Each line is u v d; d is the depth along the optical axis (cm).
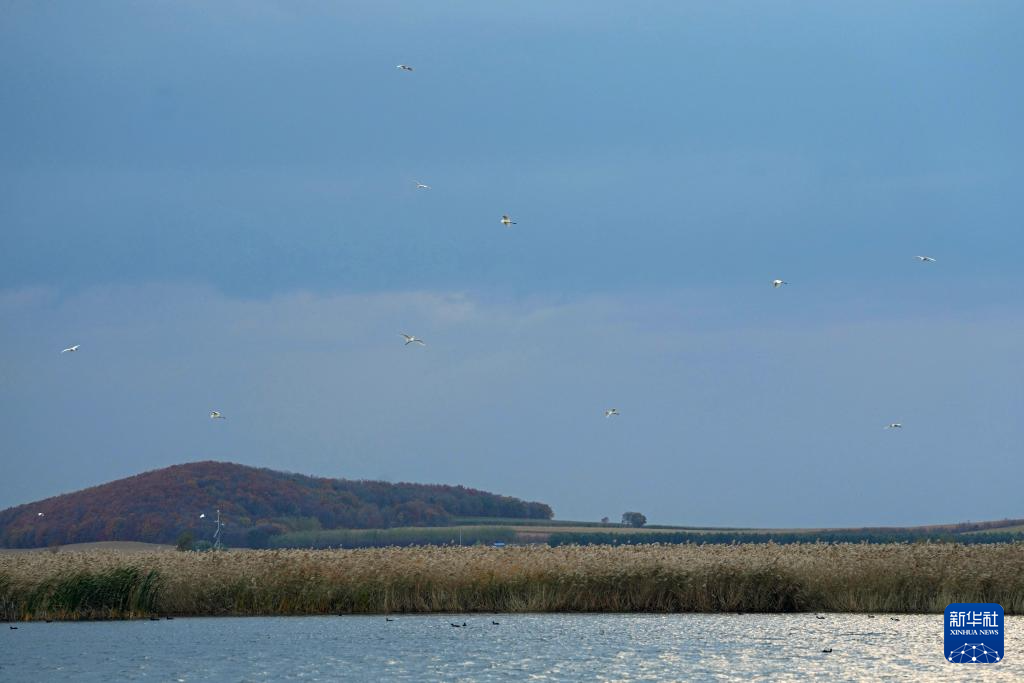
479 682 3925
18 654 4600
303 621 5641
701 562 6066
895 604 5859
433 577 6069
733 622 5469
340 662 4366
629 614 5825
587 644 4781
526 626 5359
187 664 4334
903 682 3931
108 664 4353
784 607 5891
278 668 4231
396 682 3928
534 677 4019
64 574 5906
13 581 5828
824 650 4575
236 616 5856
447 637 5022
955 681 3938
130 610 5794
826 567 6025
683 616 5719
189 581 5975
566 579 5997
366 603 5966
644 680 3966
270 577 6022
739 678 3994
